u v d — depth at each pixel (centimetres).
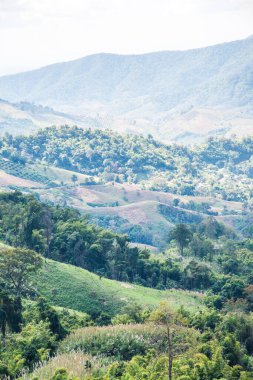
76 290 11031
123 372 5234
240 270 15738
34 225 13575
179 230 17775
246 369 6175
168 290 13638
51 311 7194
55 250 13850
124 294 11575
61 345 6338
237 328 7581
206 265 15400
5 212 14962
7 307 7031
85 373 5094
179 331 6425
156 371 5278
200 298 13188
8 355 5800
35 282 10769
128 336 6412
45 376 4950
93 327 7094
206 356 5850
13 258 9138
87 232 14962
